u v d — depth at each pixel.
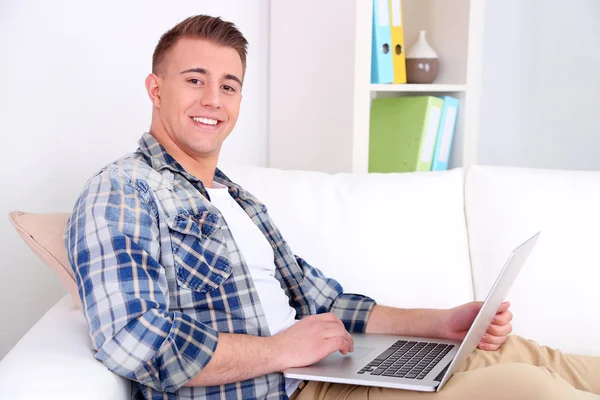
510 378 1.29
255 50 2.68
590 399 1.34
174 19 2.43
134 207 1.35
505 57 3.20
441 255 1.87
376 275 1.84
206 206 1.47
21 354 1.23
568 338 1.81
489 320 1.57
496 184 1.92
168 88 1.59
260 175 1.94
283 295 1.64
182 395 1.33
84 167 2.27
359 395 1.44
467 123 2.80
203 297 1.41
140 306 1.24
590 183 1.91
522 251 1.49
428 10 2.91
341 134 2.53
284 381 1.46
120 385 1.24
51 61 2.18
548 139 3.25
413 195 1.90
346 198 1.90
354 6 2.43
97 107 2.28
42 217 1.51
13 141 2.15
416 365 1.48
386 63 2.57
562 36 3.18
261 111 2.74
